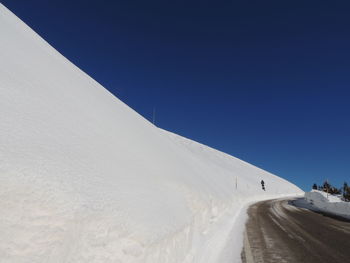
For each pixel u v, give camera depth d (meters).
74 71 11.86
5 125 2.99
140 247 3.27
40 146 3.16
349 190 39.28
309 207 22.30
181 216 5.48
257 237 8.32
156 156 8.12
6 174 2.31
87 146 4.34
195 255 5.60
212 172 24.16
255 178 58.97
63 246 2.33
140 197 4.27
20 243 2.07
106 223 2.96
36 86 5.16
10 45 6.50
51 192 2.59
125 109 13.47
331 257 5.94
